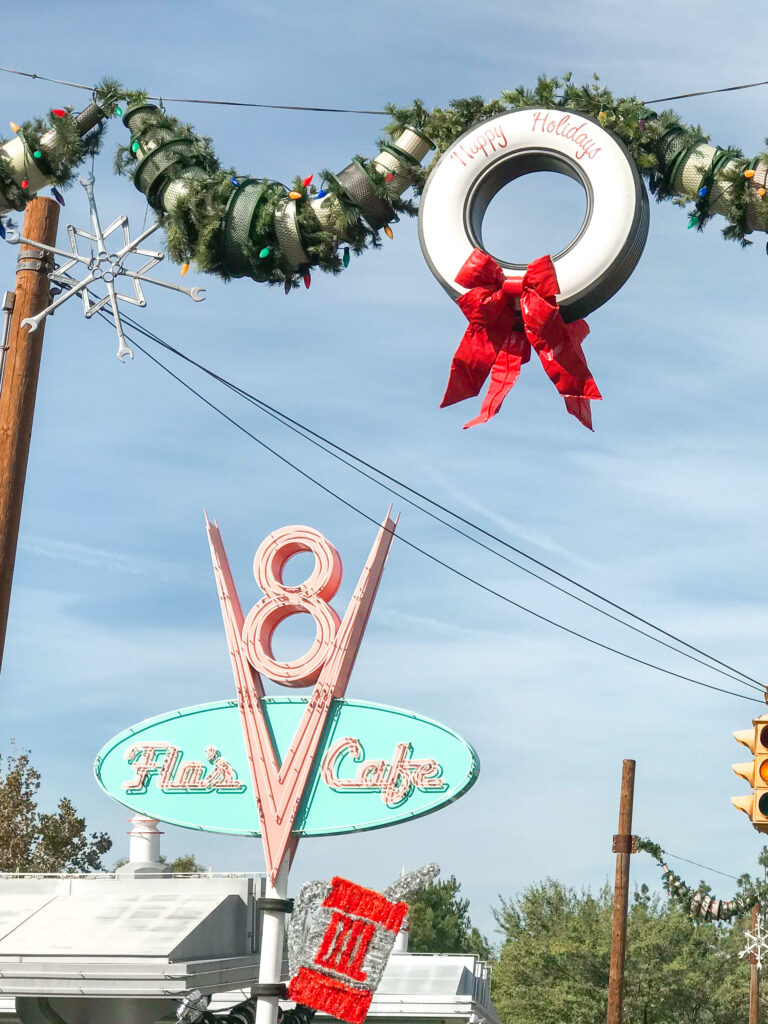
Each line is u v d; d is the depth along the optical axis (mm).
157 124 10586
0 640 11750
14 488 11977
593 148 9484
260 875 18531
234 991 18875
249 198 10164
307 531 12703
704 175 9492
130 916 16906
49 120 11016
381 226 10297
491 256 9633
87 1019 16500
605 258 9312
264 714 12430
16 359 12156
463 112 9906
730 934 50656
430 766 11891
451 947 71312
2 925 16844
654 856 20234
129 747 12664
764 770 11609
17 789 40438
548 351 9391
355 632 12477
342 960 11359
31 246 11938
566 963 47875
